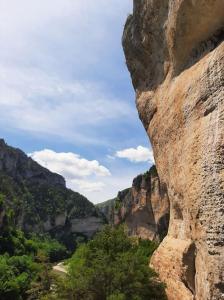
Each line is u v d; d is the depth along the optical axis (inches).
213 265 610.9
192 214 711.7
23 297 2434.8
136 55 1112.2
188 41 792.3
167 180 933.8
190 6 725.9
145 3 978.7
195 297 747.4
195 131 712.4
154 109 1023.6
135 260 1007.6
